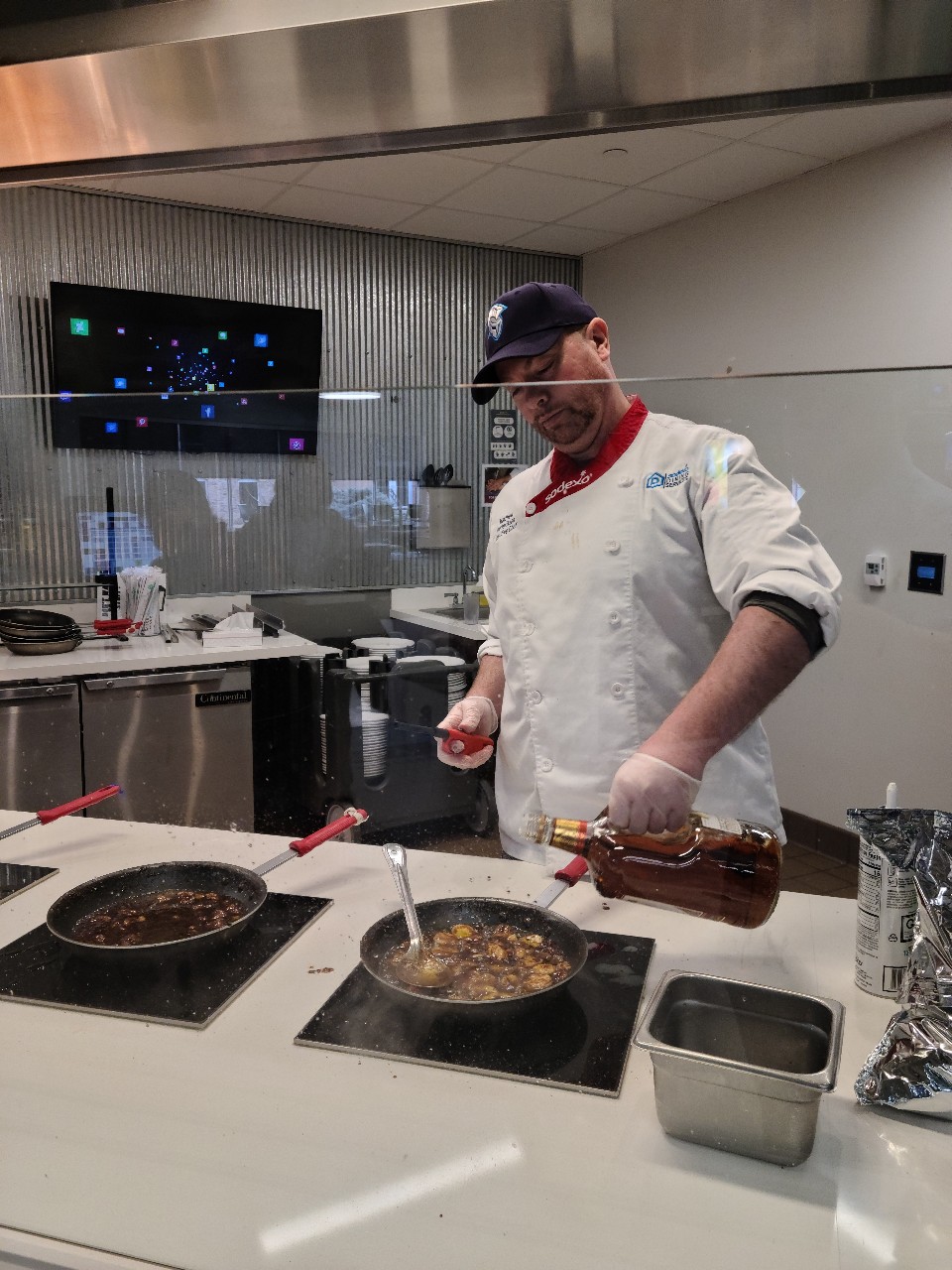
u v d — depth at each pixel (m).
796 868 1.19
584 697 1.30
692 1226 0.70
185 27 0.92
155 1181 0.76
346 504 1.47
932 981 0.85
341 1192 0.74
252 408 1.44
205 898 1.21
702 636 1.24
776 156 3.54
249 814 1.61
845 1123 0.82
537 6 0.84
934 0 0.85
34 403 1.56
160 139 1.17
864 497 1.03
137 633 1.64
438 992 0.95
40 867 1.36
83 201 3.81
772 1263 0.67
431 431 1.42
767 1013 0.85
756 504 1.09
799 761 1.17
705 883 0.98
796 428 1.07
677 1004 0.87
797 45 0.93
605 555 1.27
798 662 1.02
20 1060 0.91
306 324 4.22
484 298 4.78
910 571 1.01
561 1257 0.68
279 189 3.79
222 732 1.59
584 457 1.31
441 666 1.51
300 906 1.22
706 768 1.08
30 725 1.68
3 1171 0.77
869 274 3.54
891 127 3.25
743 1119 0.77
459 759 1.39
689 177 3.74
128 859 1.38
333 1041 0.93
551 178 3.73
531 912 1.10
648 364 4.66
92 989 1.02
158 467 1.54
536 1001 0.92
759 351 4.03
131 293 3.86
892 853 0.98
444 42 0.92
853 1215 0.71
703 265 4.25
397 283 4.52
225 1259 0.68
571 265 5.01
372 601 1.50
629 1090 0.86
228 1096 0.85
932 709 1.03
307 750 1.56
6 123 1.12
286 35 0.91
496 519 1.46
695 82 1.02
